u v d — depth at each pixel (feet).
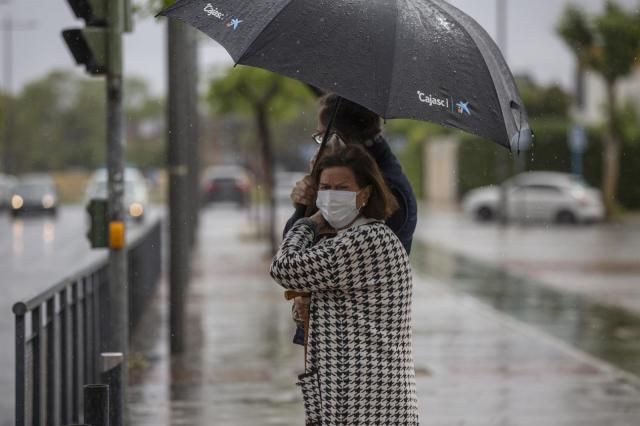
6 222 359.05
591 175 411.75
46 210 378.73
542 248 231.09
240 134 451.53
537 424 67.56
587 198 338.13
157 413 70.23
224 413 70.33
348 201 34.99
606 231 298.76
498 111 36.47
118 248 55.77
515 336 105.60
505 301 136.46
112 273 55.72
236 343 100.17
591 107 496.23
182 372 85.20
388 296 35.12
